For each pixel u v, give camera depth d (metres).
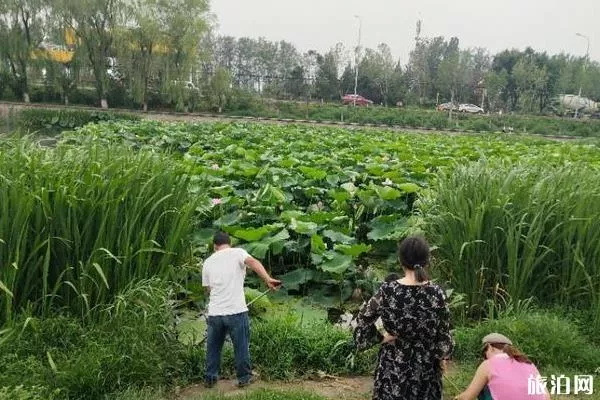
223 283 5.13
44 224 5.57
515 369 4.05
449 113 52.06
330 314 7.07
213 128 25.78
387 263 8.73
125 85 48.81
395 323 3.98
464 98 66.56
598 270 6.73
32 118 37.50
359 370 5.58
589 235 6.78
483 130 48.50
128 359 4.89
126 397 4.61
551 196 7.00
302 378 5.44
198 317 6.51
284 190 11.07
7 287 5.14
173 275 6.32
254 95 55.72
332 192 10.21
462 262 6.89
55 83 46.00
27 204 5.36
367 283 7.48
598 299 6.47
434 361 4.02
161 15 46.00
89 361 4.72
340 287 7.41
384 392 4.05
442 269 7.20
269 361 5.54
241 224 8.66
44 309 5.33
